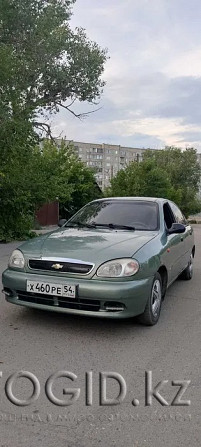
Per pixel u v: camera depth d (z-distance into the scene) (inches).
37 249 170.9
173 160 2170.3
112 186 1173.7
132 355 142.9
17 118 396.8
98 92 841.5
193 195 1892.2
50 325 171.6
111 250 162.2
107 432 97.5
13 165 436.1
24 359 137.0
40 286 160.1
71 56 780.0
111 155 4003.4
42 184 475.2
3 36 580.7
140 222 207.6
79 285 153.6
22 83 489.1
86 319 180.4
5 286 171.8
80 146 3816.4
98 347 149.3
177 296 236.2
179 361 139.1
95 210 225.3
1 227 478.0
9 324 171.9
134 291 154.6
